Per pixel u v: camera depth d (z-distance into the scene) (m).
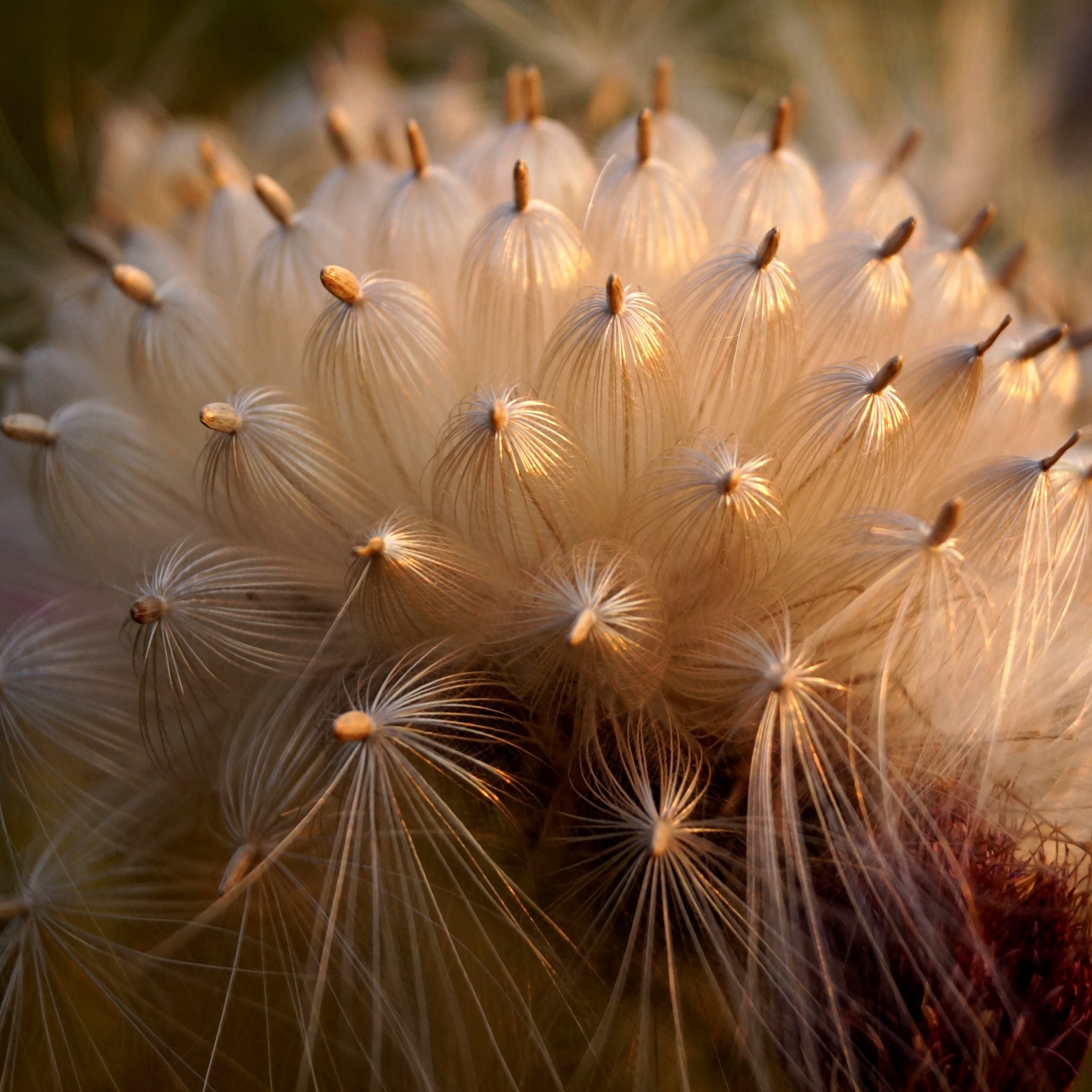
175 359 0.37
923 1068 0.36
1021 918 0.36
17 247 0.43
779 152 0.38
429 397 0.37
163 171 0.43
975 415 0.37
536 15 0.46
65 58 0.45
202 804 0.37
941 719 0.36
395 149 0.40
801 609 0.36
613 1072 0.36
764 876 0.36
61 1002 0.37
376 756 0.35
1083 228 0.43
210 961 0.37
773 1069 0.36
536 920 0.36
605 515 0.36
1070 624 0.37
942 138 0.44
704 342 0.36
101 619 0.38
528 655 0.36
